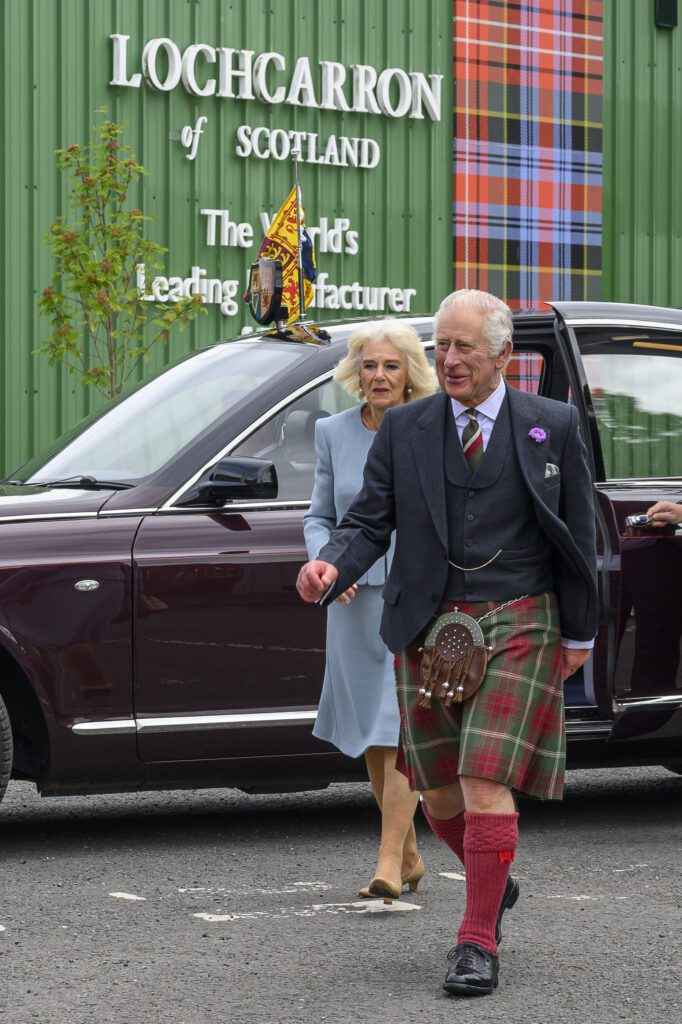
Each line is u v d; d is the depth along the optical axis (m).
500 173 27.50
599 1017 6.43
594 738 10.13
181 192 24.00
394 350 8.25
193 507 9.54
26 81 22.52
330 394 10.02
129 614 9.30
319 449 8.49
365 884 8.72
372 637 8.25
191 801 11.38
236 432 9.74
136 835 10.05
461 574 6.92
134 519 9.44
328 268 25.53
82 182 20.98
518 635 6.86
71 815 10.78
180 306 21.66
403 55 26.36
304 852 9.53
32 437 22.62
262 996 6.69
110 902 8.28
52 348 21.25
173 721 9.37
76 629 9.21
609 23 29.03
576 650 7.09
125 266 21.69
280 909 8.15
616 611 9.91
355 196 25.91
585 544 6.98
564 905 8.28
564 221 28.34
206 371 10.45
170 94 23.89
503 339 6.91
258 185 24.81
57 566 9.21
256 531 9.55
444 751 7.11
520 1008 6.53
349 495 8.34
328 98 25.39
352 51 25.78
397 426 7.12
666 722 10.09
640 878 8.91
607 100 29.03
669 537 10.10
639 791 11.84
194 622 9.41
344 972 7.05
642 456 10.32
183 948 7.41
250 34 24.64
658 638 10.05
